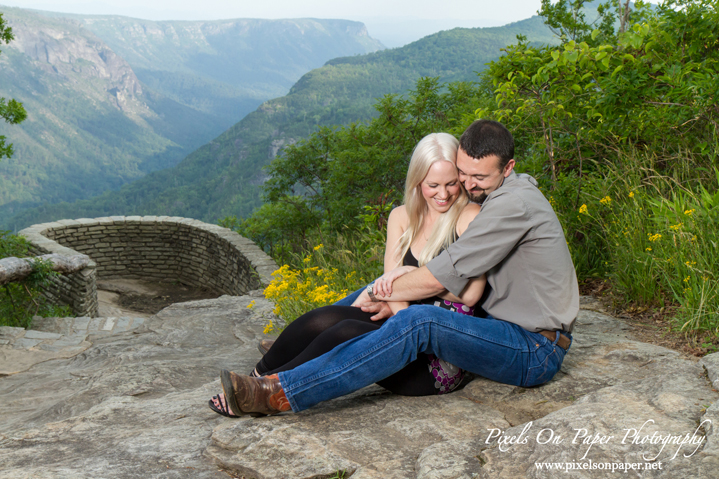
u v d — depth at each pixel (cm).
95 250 1639
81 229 1609
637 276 326
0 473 166
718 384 182
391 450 175
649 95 423
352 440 182
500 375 208
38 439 210
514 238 195
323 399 200
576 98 458
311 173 1250
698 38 435
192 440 196
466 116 523
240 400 194
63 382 429
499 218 194
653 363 232
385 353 197
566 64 426
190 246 1609
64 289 1263
